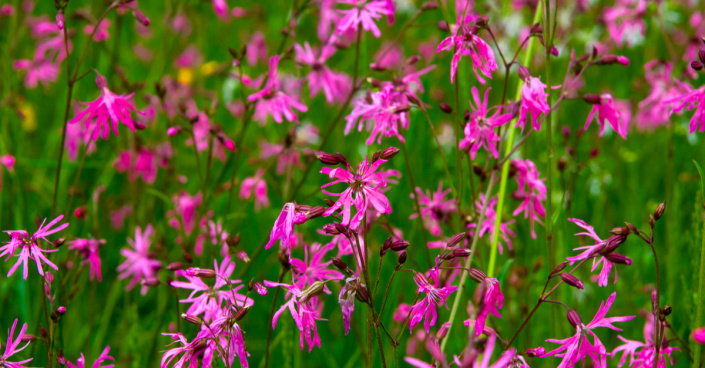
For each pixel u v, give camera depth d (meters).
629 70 6.49
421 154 4.60
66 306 3.51
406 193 4.62
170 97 5.51
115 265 4.99
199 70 6.82
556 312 3.53
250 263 4.05
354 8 3.73
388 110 3.22
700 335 2.12
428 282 2.53
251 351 4.20
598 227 4.76
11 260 4.23
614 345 4.05
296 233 3.72
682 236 4.23
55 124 5.63
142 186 4.94
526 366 2.48
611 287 4.27
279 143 5.22
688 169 5.38
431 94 5.96
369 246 4.12
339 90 5.34
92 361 4.00
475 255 3.40
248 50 6.40
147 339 4.12
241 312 2.55
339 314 4.31
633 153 5.27
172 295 3.87
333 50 4.32
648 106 5.60
